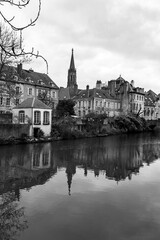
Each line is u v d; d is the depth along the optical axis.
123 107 64.25
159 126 63.72
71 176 15.41
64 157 21.92
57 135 35.56
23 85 44.50
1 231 8.18
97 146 29.95
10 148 25.91
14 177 14.86
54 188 12.91
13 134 30.16
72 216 9.45
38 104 34.16
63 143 31.84
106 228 8.45
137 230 8.41
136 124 55.59
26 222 8.89
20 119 34.09
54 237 7.86
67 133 36.75
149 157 22.94
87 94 60.25
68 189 12.78
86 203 10.85
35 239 7.75
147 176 15.74
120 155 23.78
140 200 11.30
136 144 32.97
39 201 10.99
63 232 8.17
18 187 12.94
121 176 15.62
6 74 28.61
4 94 39.88
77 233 8.13
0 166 17.67
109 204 10.73
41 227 8.52
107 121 50.47
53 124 36.91
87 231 8.29
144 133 54.28
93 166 18.52
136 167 18.41
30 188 12.82
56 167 17.84
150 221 9.10
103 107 60.03
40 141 31.81
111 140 37.62
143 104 68.75
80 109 60.91
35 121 33.47
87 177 15.28
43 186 13.23
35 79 48.12
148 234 8.12
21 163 18.83
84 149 27.11
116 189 12.88
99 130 45.88
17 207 10.27
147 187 13.34
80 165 18.73
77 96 63.59
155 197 11.73
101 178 15.12
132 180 14.72
